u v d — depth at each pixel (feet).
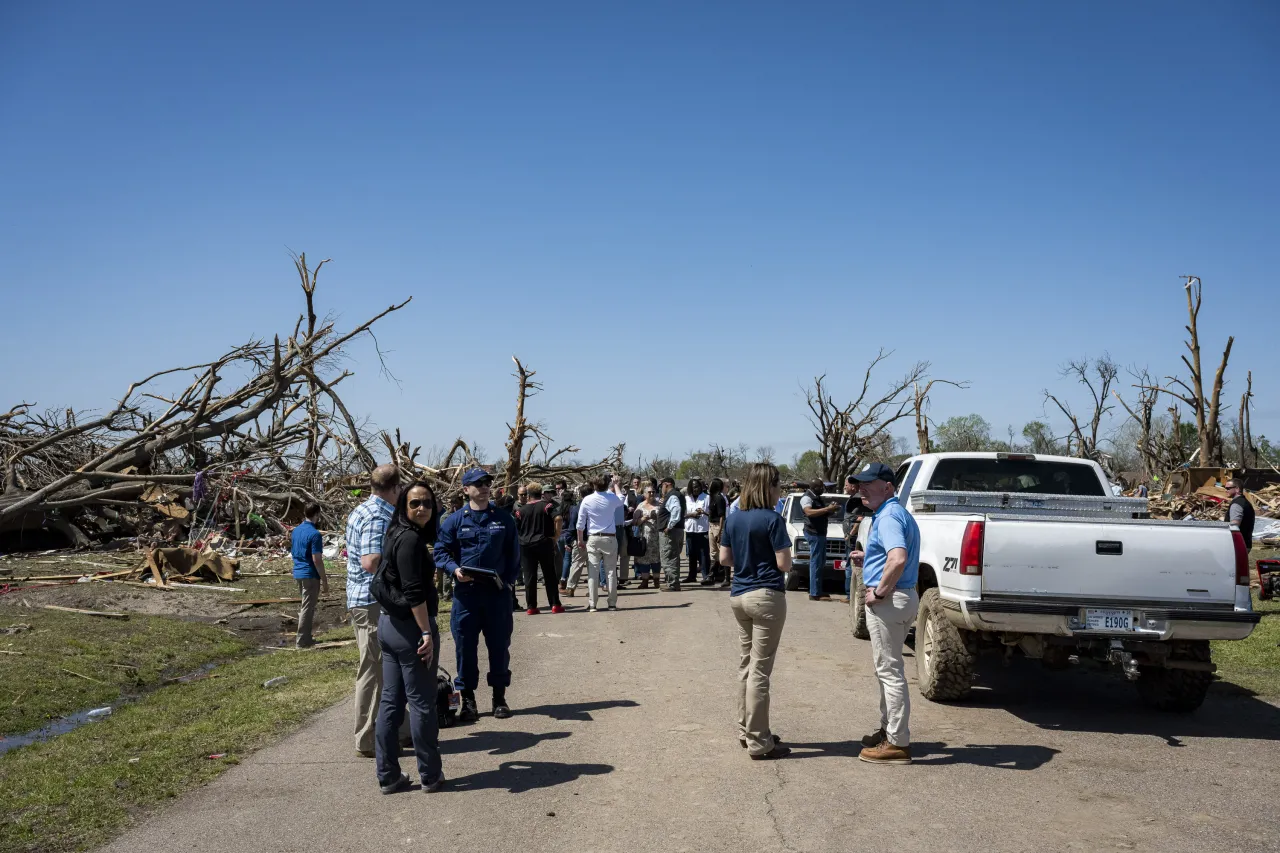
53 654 32.07
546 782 18.30
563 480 87.76
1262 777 18.04
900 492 33.22
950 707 24.08
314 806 17.22
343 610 46.37
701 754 19.89
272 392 66.23
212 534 66.23
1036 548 21.95
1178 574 21.57
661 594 51.34
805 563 49.83
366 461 73.82
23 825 16.48
